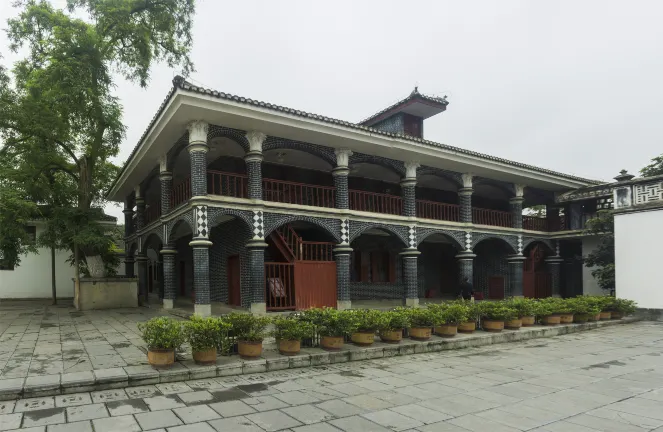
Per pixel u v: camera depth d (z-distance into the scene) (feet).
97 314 51.26
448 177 64.90
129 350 28.27
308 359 26.48
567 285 80.12
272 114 43.39
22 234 49.26
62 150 63.10
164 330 23.27
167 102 40.50
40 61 55.67
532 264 76.79
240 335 25.96
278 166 59.67
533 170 69.36
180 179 67.82
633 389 21.56
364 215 53.93
